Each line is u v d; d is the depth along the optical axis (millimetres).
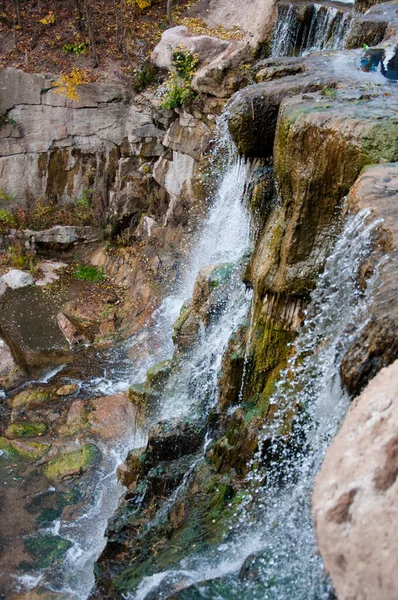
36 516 7734
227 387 6781
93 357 10633
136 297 11703
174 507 6246
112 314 11562
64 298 12070
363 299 3900
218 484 6129
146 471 7074
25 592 6746
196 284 8430
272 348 6289
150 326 10977
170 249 11891
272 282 6023
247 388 6602
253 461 5969
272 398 6117
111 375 10242
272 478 5785
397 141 4949
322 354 4750
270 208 7262
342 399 4082
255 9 12141
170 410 8008
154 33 13492
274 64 7859
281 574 4742
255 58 11664
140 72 12789
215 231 10703
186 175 12211
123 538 6301
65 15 13883
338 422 4188
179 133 12070
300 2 11500
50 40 13469
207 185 10922
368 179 4562
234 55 11453
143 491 6750
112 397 9609
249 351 6469
